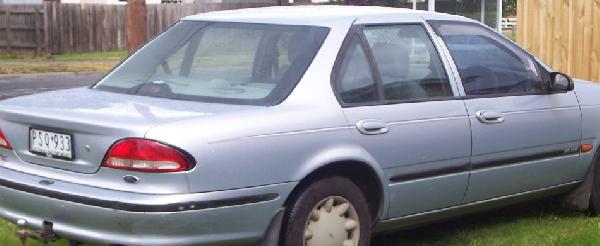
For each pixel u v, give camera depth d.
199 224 4.57
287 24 5.61
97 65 24.84
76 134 4.79
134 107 5.00
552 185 6.53
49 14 28.62
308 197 5.01
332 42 5.40
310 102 5.12
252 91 5.20
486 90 6.07
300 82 5.17
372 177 5.36
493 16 23.89
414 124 5.52
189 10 32.44
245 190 4.71
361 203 5.30
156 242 4.52
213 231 4.64
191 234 4.57
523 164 6.21
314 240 5.08
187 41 5.86
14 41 28.94
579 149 6.64
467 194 5.91
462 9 23.97
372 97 5.43
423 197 5.63
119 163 4.58
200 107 4.99
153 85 5.50
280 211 4.89
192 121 4.65
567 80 6.45
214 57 5.60
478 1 23.91
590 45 10.30
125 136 4.58
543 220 6.91
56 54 28.97
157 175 4.51
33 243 5.82
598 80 10.25
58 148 4.88
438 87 5.80
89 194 4.61
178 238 4.55
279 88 5.15
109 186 4.63
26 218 4.95
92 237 4.64
